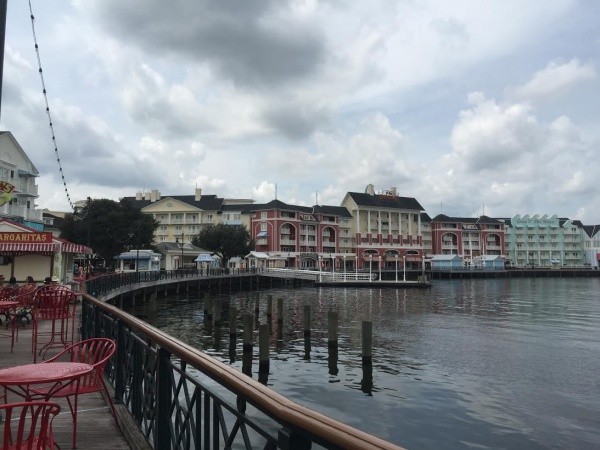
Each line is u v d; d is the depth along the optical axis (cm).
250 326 2069
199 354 305
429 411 1304
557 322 3158
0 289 1362
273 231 9494
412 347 2220
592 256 13838
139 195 11119
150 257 5734
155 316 3072
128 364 572
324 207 10750
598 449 1063
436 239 12250
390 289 6594
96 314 797
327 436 165
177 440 371
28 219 4756
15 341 1100
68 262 3372
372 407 1340
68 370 394
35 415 319
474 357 1994
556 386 1546
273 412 199
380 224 11106
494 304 4509
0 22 509
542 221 13912
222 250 8138
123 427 515
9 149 4716
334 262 10119
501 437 1126
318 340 2455
